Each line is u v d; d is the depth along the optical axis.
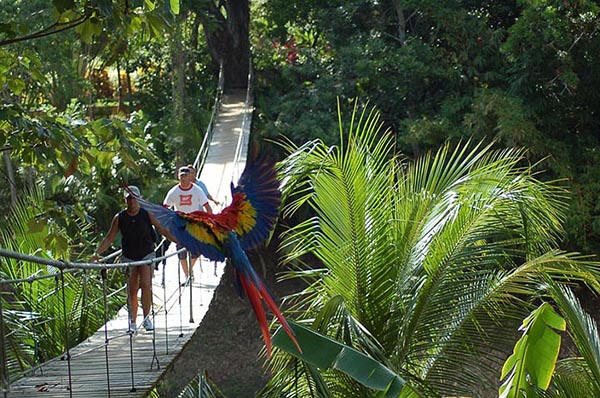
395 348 12.57
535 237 12.55
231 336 28.89
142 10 11.16
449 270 12.43
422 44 30.30
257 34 43.72
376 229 12.63
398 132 30.69
